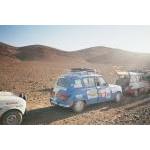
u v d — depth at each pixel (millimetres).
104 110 7621
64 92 6918
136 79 8477
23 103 6484
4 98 6266
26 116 7090
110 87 7855
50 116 7223
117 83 8352
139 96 8477
